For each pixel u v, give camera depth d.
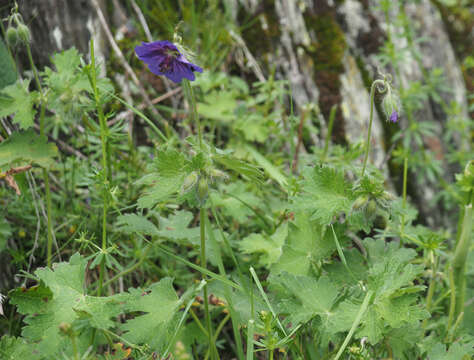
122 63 0.84
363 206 0.65
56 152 0.69
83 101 0.68
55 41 0.83
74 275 0.64
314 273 0.68
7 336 0.63
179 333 0.66
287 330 0.65
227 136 0.87
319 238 0.68
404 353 0.65
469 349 0.64
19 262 0.72
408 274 0.63
